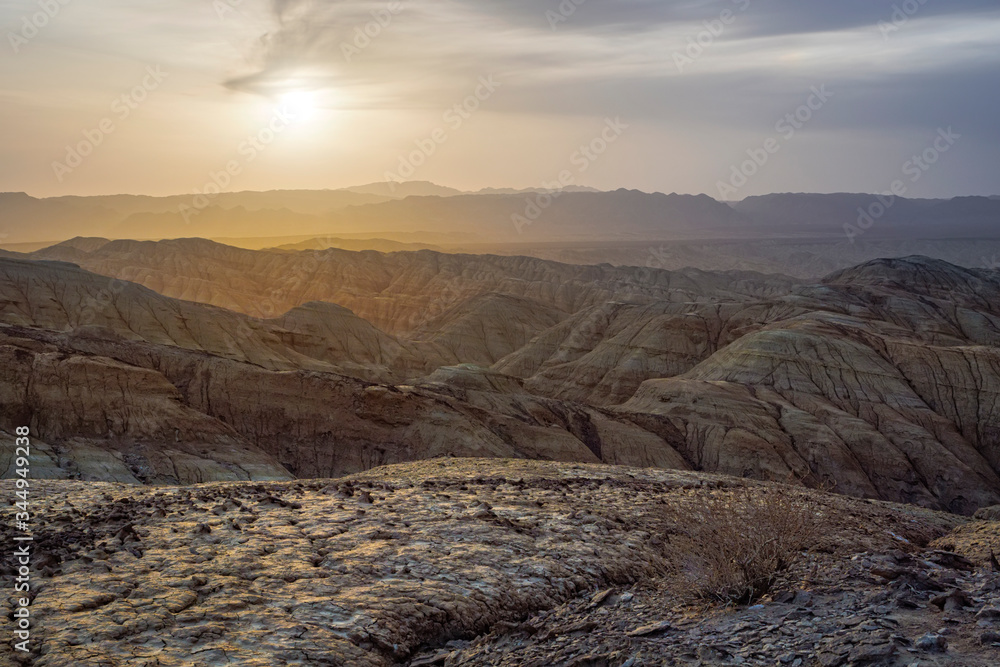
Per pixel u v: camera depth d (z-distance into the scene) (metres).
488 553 10.80
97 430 66.19
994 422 107.00
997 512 19.34
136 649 7.31
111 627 7.73
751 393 112.50
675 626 7.98
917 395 113.62
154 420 68.81
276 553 10.43
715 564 9.09
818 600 8.20
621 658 7.24
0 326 80.19
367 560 10.23
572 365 153.38
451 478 18.12
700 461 95.69
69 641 7.39
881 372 116.50
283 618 8.23
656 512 13.82
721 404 105.50
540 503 14.33
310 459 76.75
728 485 18.50
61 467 59.31
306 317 148.75
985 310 177.25
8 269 125.94
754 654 6.80
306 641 7.67
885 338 128.62
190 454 67.69
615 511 13.88
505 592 9.52
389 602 8.77
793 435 99.94
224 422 75.31
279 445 77.62
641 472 21.28
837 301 165.50
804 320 141.12
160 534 11.22
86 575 9.34
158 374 74.56
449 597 9.09
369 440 77.31
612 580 10.41
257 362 125.94
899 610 7.48
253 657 7.25
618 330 164.50
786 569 9.42
